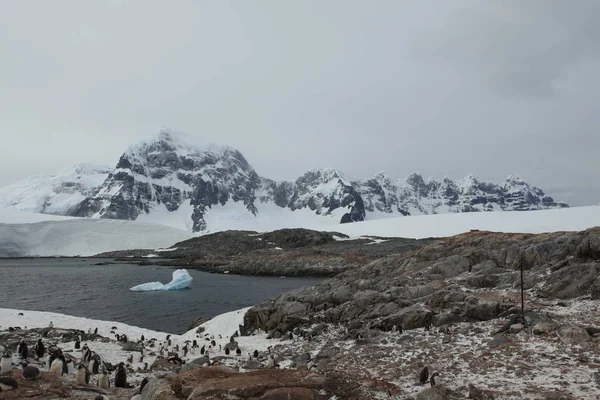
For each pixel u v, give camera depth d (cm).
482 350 1884
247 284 8406
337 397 1189
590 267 2695
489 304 2498
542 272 2948
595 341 1725
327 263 10531
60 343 2862
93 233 17650
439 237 13925
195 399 1070
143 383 1391
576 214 13550
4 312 4391
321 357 2275
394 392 1299
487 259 3475
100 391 1369
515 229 12619
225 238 16550
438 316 2577
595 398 1234
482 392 1306
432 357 1897
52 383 1367
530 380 1438
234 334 3584
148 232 18375
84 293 7106
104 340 3034
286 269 10412
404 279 3469
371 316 2936
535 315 2169
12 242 15850
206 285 8244
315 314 3372
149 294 7012
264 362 2302
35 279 9056
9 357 1508
